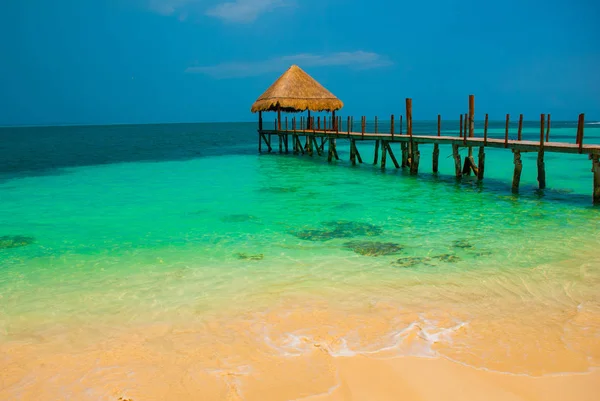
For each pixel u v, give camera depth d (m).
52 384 3.62
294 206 11.25
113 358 3.99
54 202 12.16
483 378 3.48
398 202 11.66
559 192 12.93
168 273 6.31
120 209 11.09
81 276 6.24
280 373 3.64
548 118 13.17
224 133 75.88
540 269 6.25
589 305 4.98
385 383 3.45
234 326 4.58
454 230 8.60
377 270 6.30
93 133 81.25
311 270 6.34
